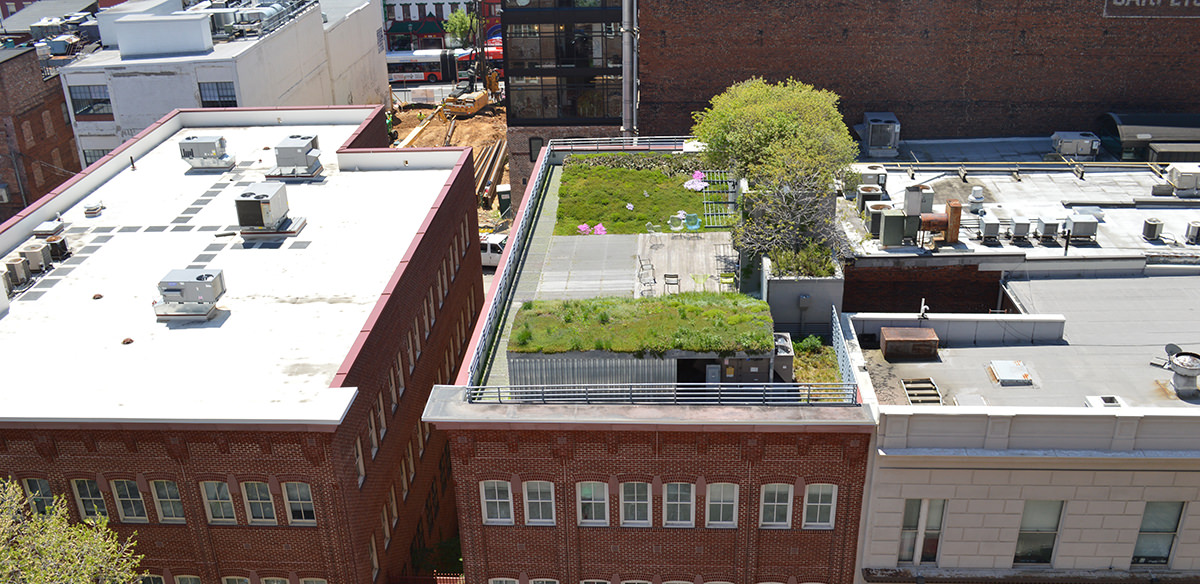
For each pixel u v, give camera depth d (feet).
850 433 80.43
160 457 89.51
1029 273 105.91
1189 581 84.28
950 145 183.21
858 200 118.83
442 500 131.95
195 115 176.55
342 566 94.07
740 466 83.20
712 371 84.84
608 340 84.48
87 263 120.67
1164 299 101.45
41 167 222.69
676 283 104.99
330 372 93.91
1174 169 124.98
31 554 82.07
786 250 99.40
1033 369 90.68
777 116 122.21
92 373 95.40
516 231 114.83
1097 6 173.06
